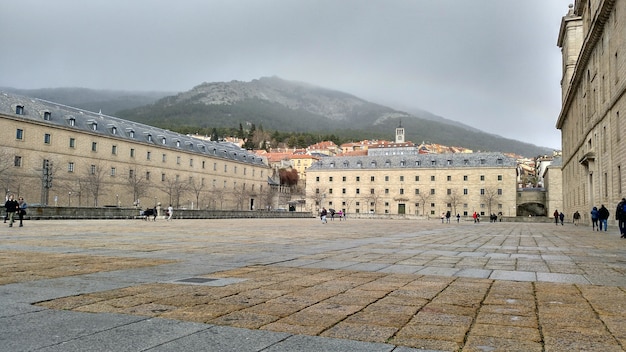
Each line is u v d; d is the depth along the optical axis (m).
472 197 131.62
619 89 40.56
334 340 5.29
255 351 4.85
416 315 6.54
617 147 42.59
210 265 11.94
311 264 12.43
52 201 95.94
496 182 129.50
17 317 6.18
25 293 7.82
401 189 139.75
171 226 39.81
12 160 89.31
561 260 14.16
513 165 129.00
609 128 45.62
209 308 6.84
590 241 24.44
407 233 32.69
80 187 99.56
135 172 114.38
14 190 88.25
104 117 112.62
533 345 5.14
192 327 5.77
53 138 97.00
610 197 45.78
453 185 134.00
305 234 28.95
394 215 112.19
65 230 28.69
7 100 91.19
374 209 142.00
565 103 77.31
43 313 6.42
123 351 4.81
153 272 10.49
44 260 12.48
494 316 6.50
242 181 150.00
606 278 10.29
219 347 4.98
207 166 136.00
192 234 26.95
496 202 128.75
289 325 5.93
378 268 11.73
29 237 21.64
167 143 125.06
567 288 8.88
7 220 43.44
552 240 25.38
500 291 8.48
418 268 11.80
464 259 14.23
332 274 10.50
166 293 7.95
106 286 8.58
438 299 7.69
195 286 8.67
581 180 65.06
